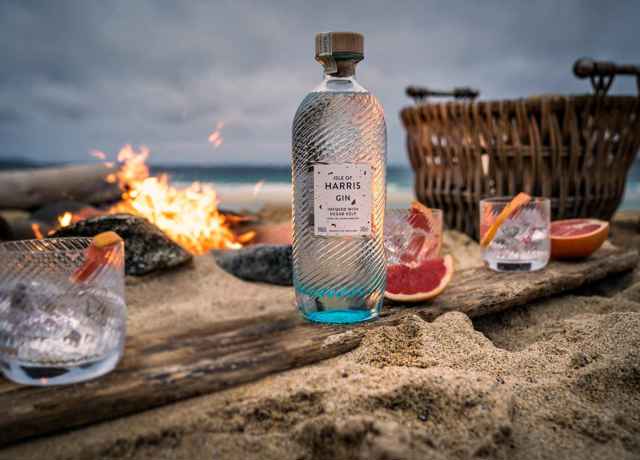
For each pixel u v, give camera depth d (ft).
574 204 3.31
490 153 3.37
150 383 1.50
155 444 1.37
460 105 3.46
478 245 3.51
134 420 1.45
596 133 3.32
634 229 4.39
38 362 1.46
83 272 1.48
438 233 2.24
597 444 1.42
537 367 1.73
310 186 1.90
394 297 2.08
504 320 2.28
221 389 1.58
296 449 1.37
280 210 5.66
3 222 3.73
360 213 1.85
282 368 1.68
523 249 2.52
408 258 2.16
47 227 4.34
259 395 1.55
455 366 1.73
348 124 1.88
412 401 1.50
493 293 2.23
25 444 1.37
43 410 1.38
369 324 1.92
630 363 1.70
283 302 2.65
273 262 2.92
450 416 1.46
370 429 1.34
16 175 6.43
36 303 1.47
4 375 1.54
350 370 1.66
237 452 1.35
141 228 2.80
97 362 1.51
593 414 1.51
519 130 3.25
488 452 1.37
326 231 1.86
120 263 1.57
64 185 6.40
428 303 2.12
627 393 1.64
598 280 2.68
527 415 1.52
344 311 1.93
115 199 6.48
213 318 2.44
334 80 1.89
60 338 1.46
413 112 3.82
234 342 1.78
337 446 1.34
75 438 1.38
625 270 2.82
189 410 1.49
